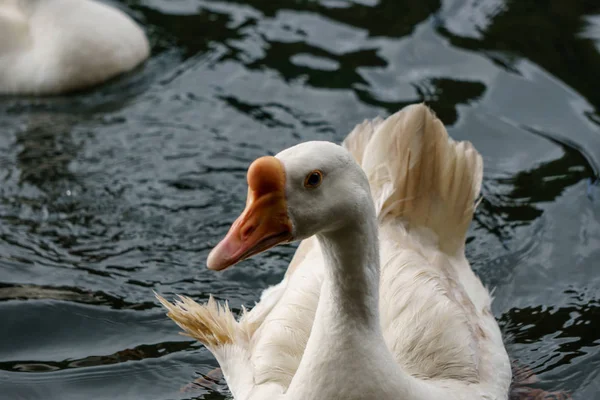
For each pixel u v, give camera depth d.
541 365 6.97
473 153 7.29
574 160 9.20
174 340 7.34
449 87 10.12
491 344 6.32
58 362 7.08
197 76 10.60
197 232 8.52
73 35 10.66
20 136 9.86
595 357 7.04
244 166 9.30
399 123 6.98
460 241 7.15
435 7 11.41
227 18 11.52
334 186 4.83
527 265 8.05
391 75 10.33
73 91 10.67
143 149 9.58
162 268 8.10
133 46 10.91
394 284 6.19
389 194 6.82
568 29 10.97
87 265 8.11
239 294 7.80
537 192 8.83
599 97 9.99
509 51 10.63
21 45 11.00
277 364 5.75
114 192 9.00
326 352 5.13
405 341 5.82
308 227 4.84
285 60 10.68
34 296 7.71
